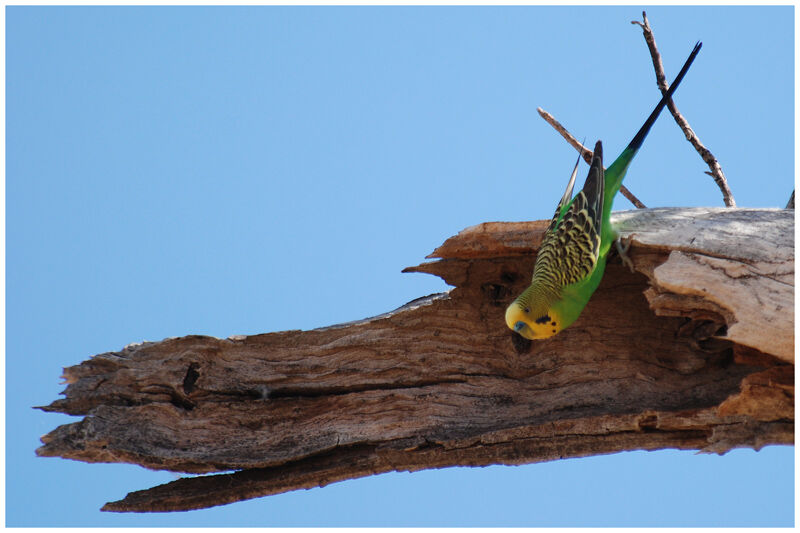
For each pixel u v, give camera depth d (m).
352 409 12.31
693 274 10.32
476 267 12.45
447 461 11.75
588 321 12.23
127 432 12.14
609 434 11.34
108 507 12.17
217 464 11.99
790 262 10.14
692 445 11.10
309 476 11.98
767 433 10.47
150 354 12.63
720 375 11.60
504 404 12.08
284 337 12.71
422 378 12.42
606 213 11.80
